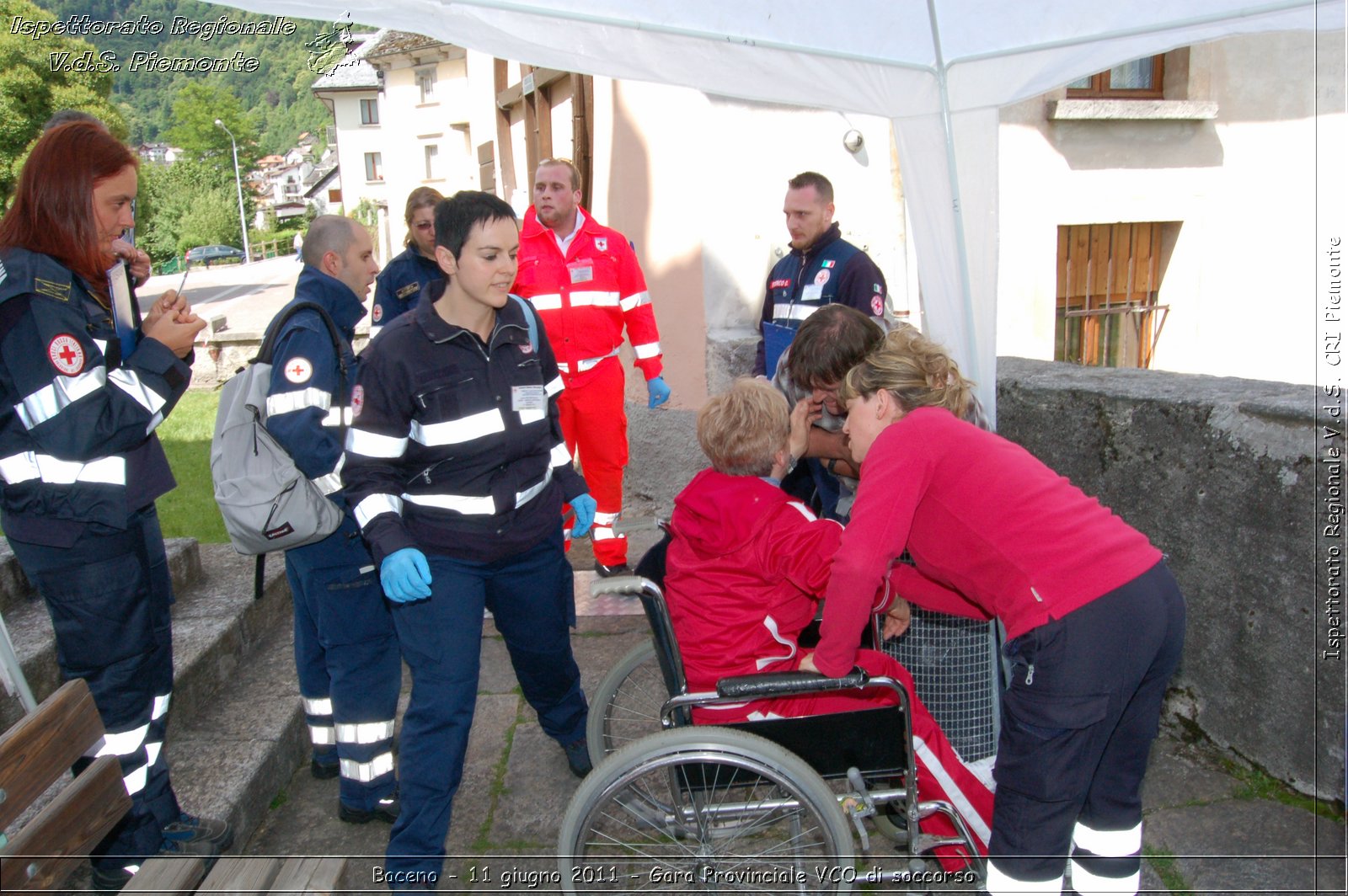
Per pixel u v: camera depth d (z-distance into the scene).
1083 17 2.74
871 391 2.18
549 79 7.29
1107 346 6.63
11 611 3.29
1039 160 5.93
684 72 3.01
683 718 2.30
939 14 2.70
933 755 2.31
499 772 3.13
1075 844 2.20
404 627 2.40
